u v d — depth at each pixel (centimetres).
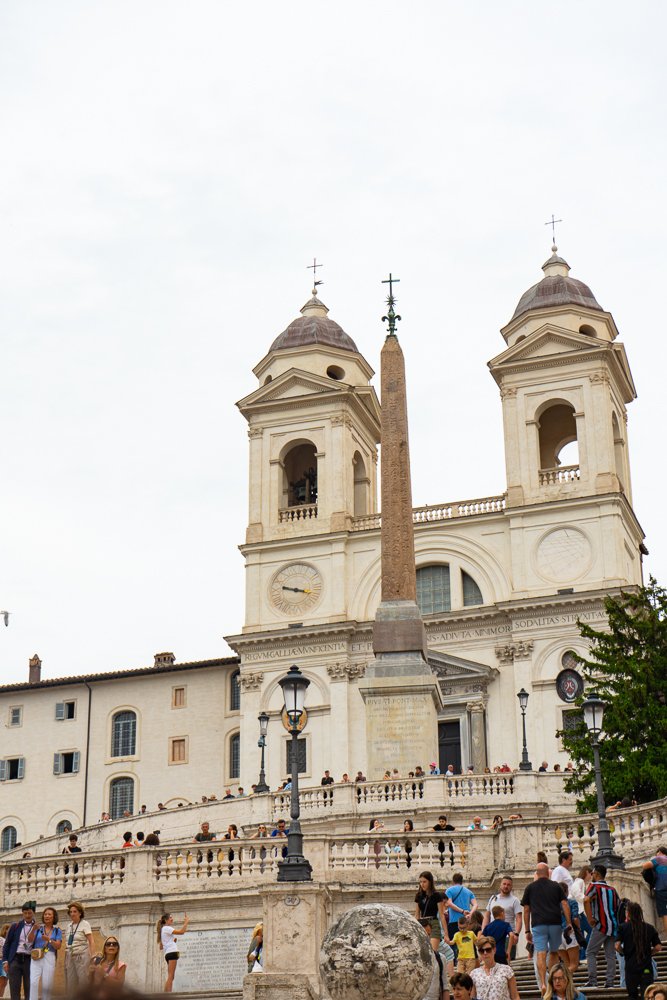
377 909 1662
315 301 8631
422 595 7512
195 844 3500
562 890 2280
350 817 5075
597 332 7769
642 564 7962
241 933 3372
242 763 7356
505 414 7631
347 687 7369
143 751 7931
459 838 3412
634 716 4816
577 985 2420
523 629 7150
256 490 7944
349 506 7850
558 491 7419
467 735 7044
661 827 3244
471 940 2291
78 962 2348
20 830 7975
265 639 7506
